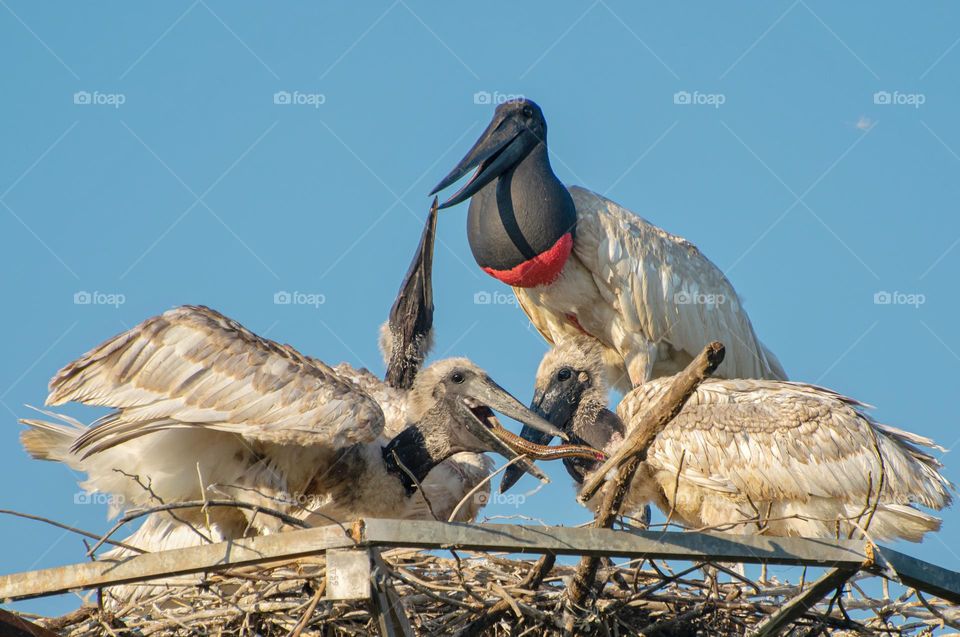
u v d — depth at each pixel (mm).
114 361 12008
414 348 15891
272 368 12172
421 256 16109
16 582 9695
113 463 12383
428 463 12961
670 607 11406
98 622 10836
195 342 12086
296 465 12586
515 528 9336
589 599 10883
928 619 11070
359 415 12188
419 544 9156
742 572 12906
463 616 10805
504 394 12938
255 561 9281
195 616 10758
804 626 11430
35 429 12727
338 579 9047
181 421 11883
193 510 12672
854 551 10000
